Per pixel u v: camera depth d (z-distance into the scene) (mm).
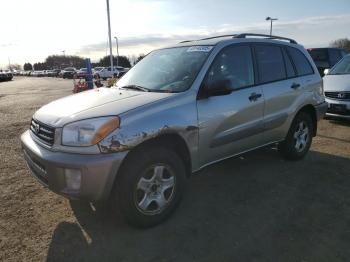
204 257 3131
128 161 3357
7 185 4727
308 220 3738
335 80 8320
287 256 3127
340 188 4539
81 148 3199
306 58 5637
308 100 5414
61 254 3195
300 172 5090
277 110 4910
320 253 3164
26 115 11336
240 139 4418
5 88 29984
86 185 3156
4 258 3135
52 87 30312
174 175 3678
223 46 4359
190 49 4512
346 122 8625
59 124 3348
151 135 3400
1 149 6543
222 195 4348
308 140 5637
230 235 3469
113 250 3248
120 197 3365
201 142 3924
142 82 4402
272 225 3645
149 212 3547
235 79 4391
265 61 4867
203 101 3920
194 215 3857
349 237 3414
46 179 3369
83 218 3816
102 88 4691
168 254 3180
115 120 3260
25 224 3705
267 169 5203
